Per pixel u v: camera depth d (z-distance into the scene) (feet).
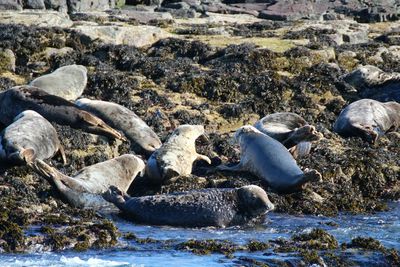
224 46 243.81
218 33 265.54
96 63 228.22
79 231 139.13
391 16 328.08
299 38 260.01
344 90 230.48
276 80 221.66
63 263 127.75
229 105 210.38
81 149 179.11
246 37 259.80
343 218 162.81
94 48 235.61
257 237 145.59
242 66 231.30
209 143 186.91
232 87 217.56
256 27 281.33
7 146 163.94
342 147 194.49
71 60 229.04
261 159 171.12
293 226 154.20
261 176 170.60
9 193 154.51
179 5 323.98
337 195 171.94
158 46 245.45
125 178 165.58
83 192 157.07
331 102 221.66
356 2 354.54
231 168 176.24
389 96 228.84
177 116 202.49
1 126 187.73
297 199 166.50
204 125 201.77
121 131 187.83
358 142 199.82
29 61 229.04
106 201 157.38
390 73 235.61
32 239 135.85
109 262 128.98
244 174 174.29
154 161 169.07
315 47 246.06
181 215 152.25
